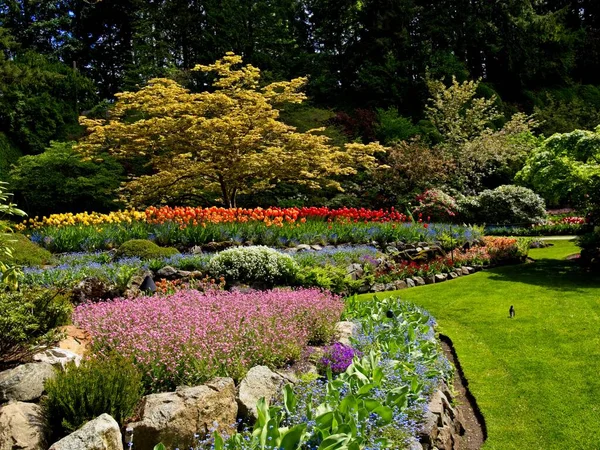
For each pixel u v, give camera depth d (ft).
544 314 25.95
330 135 74.59
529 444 14.89
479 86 98.17
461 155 71.97
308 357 17.19
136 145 44.62
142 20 105.70
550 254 43.88
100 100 104.42
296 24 116.78
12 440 10.23
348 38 116.06
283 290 25.63
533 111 98.78
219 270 29.99
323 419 10.50
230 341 15.52
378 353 16.03
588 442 14.51
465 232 44.39
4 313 14.19
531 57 110.93
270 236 38.22
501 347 22.34
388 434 11.39
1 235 19.30
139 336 15.05
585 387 17.72
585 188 36.76
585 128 88.02
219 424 11.56
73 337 15.83
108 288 25.77
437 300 30.58
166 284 27.32
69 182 59.16
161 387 13.64
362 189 67.87
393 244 40.73
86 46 115.14
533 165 38.86
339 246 39.55
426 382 15.60
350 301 23.67
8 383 11.93
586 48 121.29
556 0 126.82
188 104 43.39
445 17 107.86
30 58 82.94
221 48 99.25
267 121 45.52
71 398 11.10
